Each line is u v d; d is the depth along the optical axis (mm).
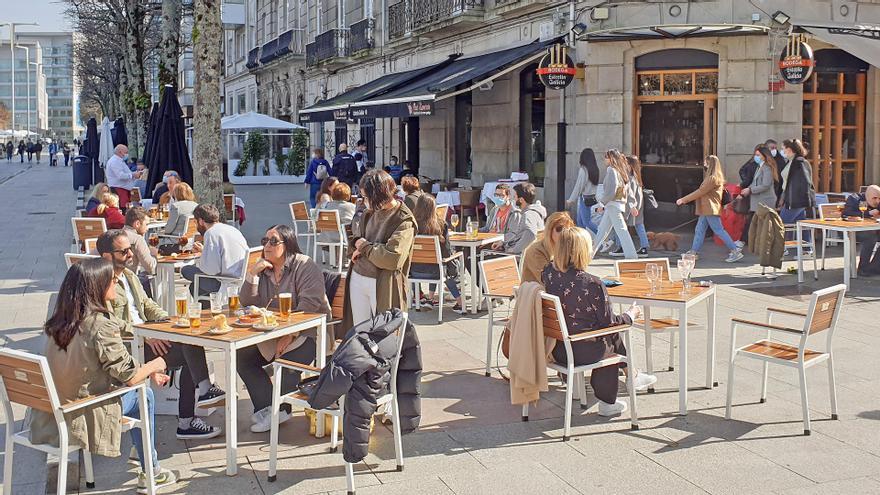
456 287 10102
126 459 5633
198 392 6250
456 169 22516
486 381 7281
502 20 18938
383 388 5438
